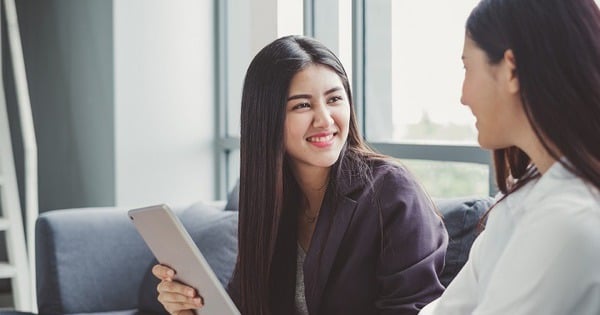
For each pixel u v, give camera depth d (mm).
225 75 3564
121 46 3377
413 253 1641
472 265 1182
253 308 1745
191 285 1543
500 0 999
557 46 944
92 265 2627
